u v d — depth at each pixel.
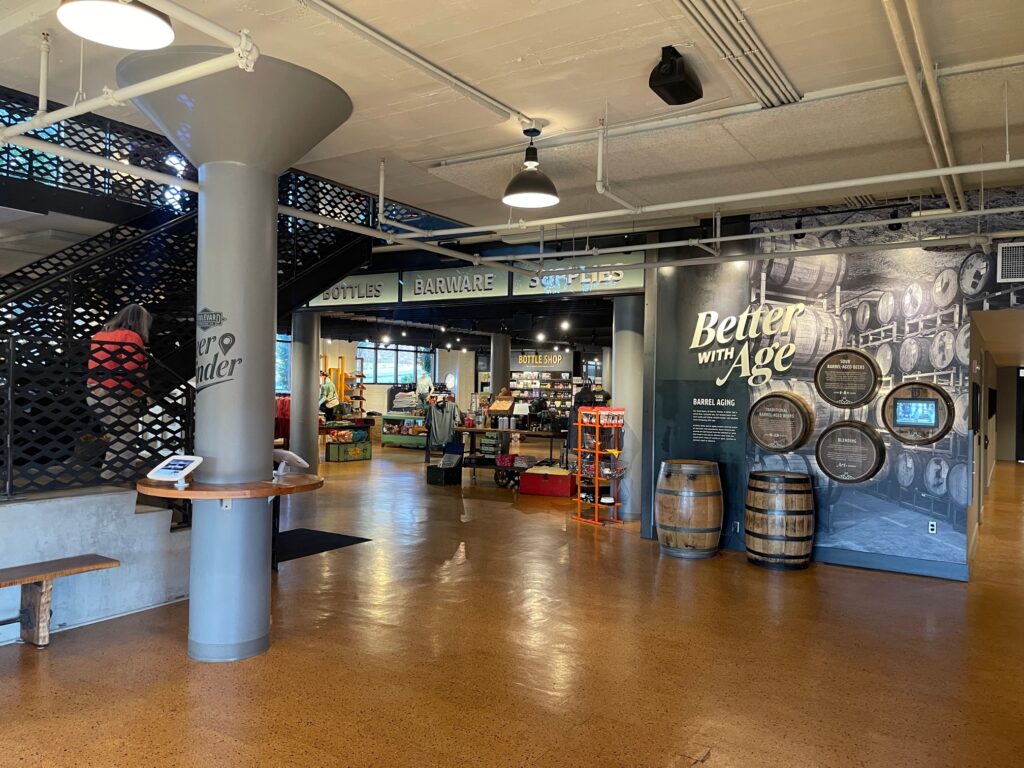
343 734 3.09
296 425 11.69
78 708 3.30
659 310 7.36
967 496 5.84
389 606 4.90
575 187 5.75
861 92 3.83
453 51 3.58
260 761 2.86
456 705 3.39
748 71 3.64
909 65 3.26
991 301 5.79
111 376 4.71
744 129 4.41
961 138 4.48
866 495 6.25
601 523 8.13
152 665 3.82
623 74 3.84
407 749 2.97
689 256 7.20
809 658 4.06
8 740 3.00
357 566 6.00
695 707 3.41
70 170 5.71
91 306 5.83
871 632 4.52
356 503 9.38
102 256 5.73
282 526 7.75
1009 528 8.24
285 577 5.64
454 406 13.77
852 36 3.33
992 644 4.32
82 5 2.32
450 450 11.38
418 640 4.25
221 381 3.94
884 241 6.21
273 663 3.87
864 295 6.30
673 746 3.03
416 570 5.89
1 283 6.15
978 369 7.64
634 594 5.29
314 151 5.14
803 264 6.58
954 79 3.62
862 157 4.91
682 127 4.39
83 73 4.02
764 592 5.40
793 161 5.02
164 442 4.97
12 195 5.36
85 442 4.69
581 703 3.43
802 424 6.42
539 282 8.73
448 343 21.47
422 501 9.59
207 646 3.88
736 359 6.91
